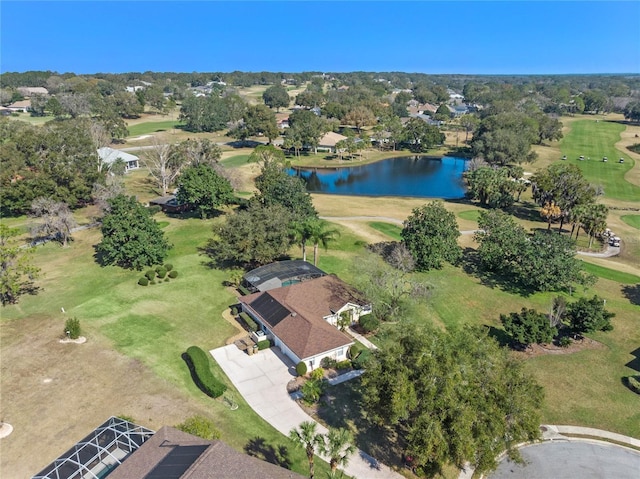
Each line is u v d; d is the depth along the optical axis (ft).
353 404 117.29
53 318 152.76
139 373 125.18
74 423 105.91
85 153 283.59
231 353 137.69
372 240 237.25
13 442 100.07
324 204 318.04
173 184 338.95
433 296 178.19
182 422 106.93
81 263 199.11
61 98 586.04
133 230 187.73
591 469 100.22
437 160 505.25
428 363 88.38
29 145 265.75
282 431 107.04
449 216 206.49
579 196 248.73
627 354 144.05
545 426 112.68
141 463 80.07
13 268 167.32
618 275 201.77
